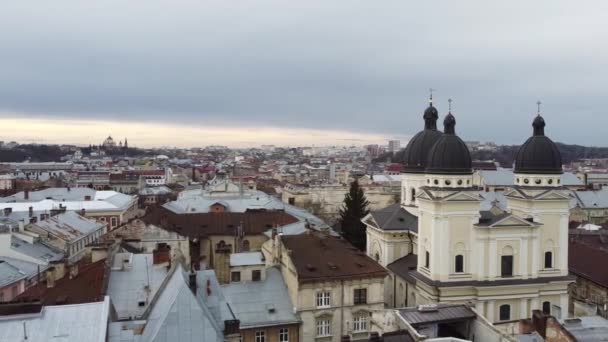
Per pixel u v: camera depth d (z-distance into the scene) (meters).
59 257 106.75
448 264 87.19
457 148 88.62
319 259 79.94
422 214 91.50
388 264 104.88
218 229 120.69
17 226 111.38
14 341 45.91
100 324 48.38
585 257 110.38
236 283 78.62
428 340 53.66
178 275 55.34
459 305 66.00
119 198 182.50
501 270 88.56
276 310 75.56
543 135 95.62
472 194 87.19
